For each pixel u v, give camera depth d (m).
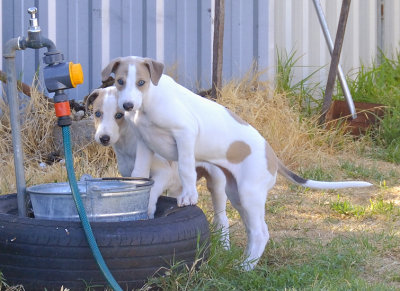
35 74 10.72
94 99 6.87
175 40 12.31
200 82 12.43
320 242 7.22
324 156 11.05
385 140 12.13
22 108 10.65
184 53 12.34
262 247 6.33
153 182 5.87
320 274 6.05
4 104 10.59
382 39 16.30
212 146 6.28
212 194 6.97
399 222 8.20
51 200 5.52
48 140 10.27
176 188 6.95
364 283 5.81
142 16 12.02
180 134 6.00
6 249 5.13
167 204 6.39
